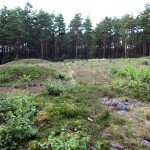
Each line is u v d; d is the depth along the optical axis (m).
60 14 78.69
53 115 8.05
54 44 80.44
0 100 9.66
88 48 81.81
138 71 18.39
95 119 8.13
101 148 6.27
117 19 81.81
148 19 66.81
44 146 5.77
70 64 34.34
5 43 67.88
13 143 5.97
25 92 12.90
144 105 10.69
